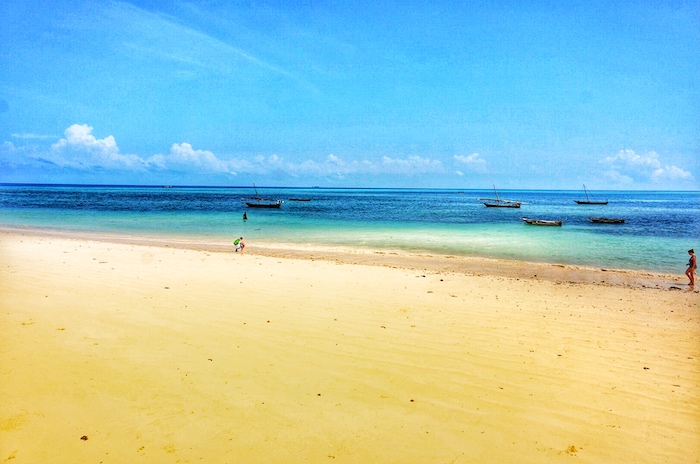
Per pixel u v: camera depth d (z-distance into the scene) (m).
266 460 3.94
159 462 3.86
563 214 62.00
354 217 49.16
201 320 7.88
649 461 4.12
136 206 64.44
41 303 8.55
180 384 5.32
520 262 19.02
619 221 43.62
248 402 4.96
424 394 5.34
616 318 9.27
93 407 4.71
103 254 15.83
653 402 5.30
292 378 5.64
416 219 47.09
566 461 4.10
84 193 131.25
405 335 7.50
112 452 3.97
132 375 5.51
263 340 6.98
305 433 4.39
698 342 7.62
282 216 49.03
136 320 7.72
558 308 9.99
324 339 7.14
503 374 6.02
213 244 23.45
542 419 4.85
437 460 4.04
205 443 4.16
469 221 44.62
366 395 5.27
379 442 4.29
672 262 19.94
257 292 10.27
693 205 104.44
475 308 9.57
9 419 4.40
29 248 16.84
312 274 13.15
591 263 19.39
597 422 4.82
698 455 4.21
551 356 6.75
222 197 113.31
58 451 3.95
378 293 10.70
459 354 6.70
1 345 6.29
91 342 6.57
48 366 5.66
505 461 4.07
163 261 14.70
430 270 16.09
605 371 6.23
